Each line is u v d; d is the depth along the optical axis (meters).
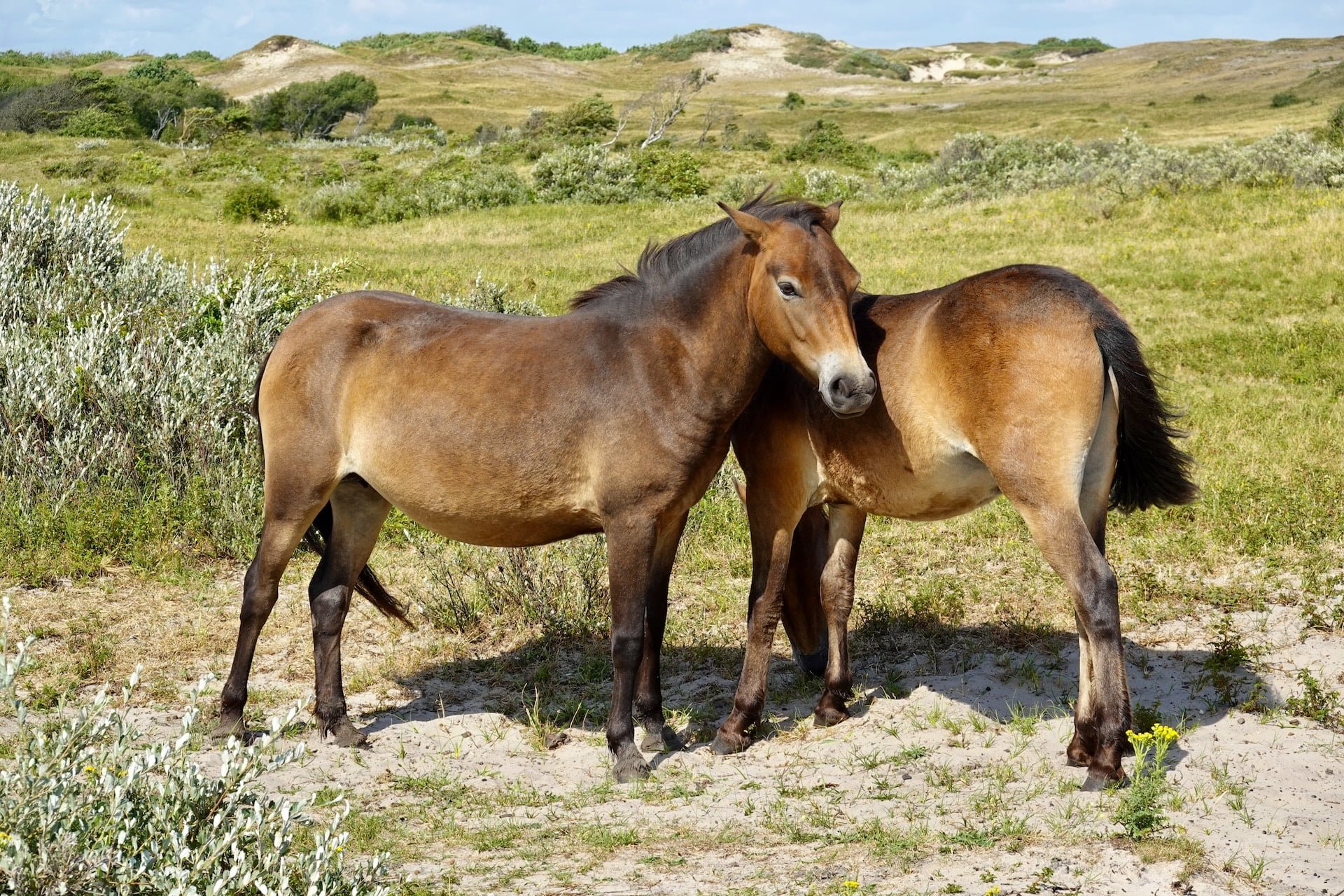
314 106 78.81
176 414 8.45
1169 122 62.75
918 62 127.06
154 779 3.77
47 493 7.84
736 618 6.48
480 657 6.15
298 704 3.27
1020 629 5.89
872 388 3.96
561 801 4.44
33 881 2.72
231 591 6.98
